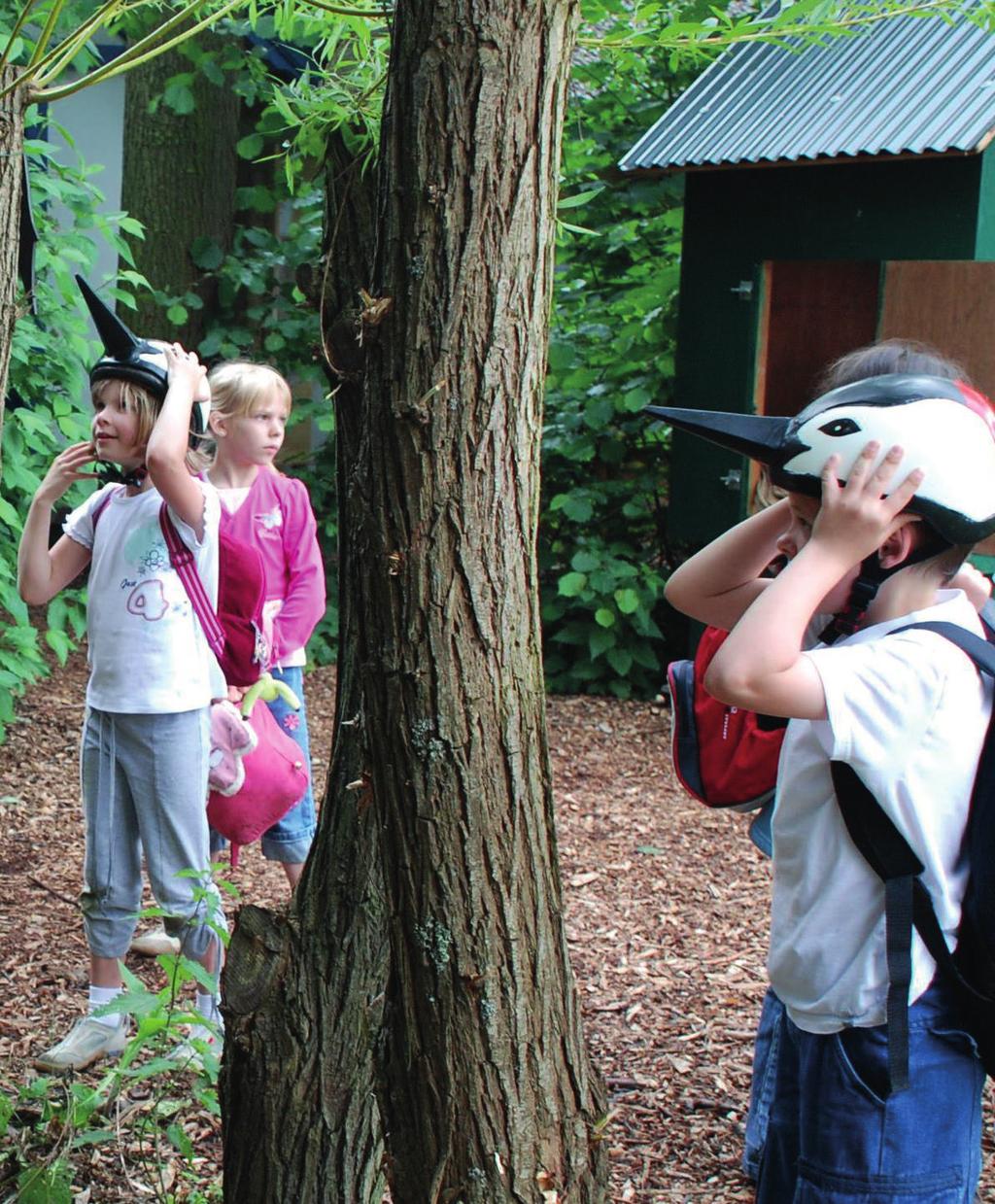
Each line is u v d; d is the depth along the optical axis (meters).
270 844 3.75
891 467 1.70
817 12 2.48
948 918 1.78
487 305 1.69
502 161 1.67
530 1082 1.80
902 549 1.78
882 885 1.79
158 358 3.08
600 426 7.00
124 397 3.06
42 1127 2.72
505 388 1.72
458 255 1.67
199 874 2.68
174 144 8.23
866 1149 1.79
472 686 1.74
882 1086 1.79
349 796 2.16
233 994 2.21
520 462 1.75
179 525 3.08
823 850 1.82
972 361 5.57
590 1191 1.87
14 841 4.59
